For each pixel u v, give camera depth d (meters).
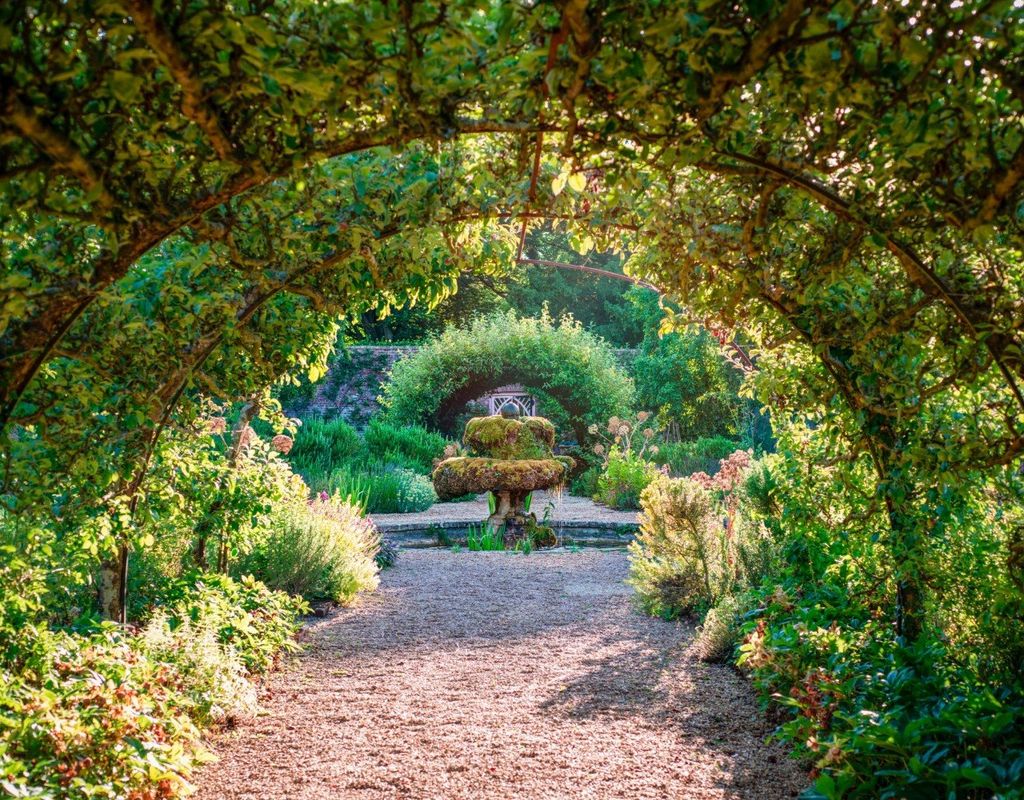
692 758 3.48
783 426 4.45
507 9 1.68
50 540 3.35
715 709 4.09
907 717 2.93
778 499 4.68
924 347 3.42
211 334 3.63
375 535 8.60
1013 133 2.03
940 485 3.31
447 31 1.72
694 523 6.09
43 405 2.92
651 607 6.25
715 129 2.22
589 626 5.95
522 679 4.68
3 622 3.09
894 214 2.51
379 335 23.41
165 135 1.97
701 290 3.52
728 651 4.90
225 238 2.70
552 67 1.78
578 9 1.60
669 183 2.86
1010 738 2.71
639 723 3.92
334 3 1.69
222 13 1.56
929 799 2.53
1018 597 3.16
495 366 16.41
